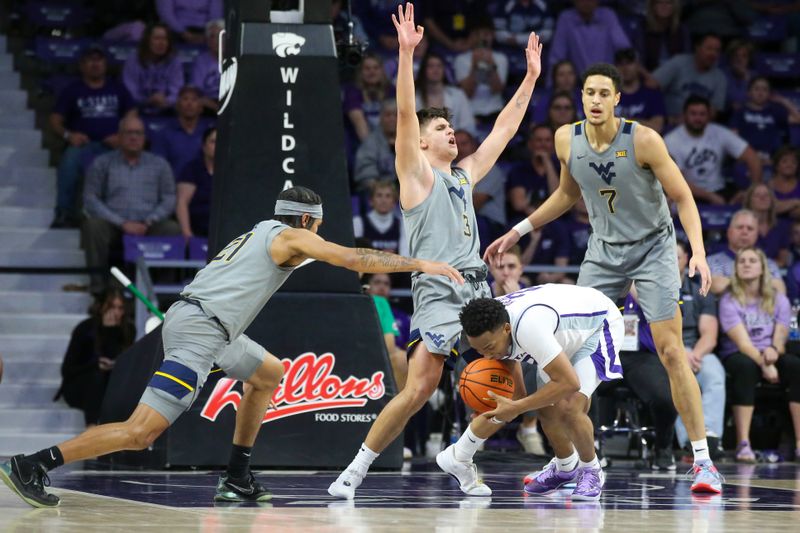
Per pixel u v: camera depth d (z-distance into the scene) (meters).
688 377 11.15
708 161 22.64
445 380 16.31
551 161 21.39
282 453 12.98
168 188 20.11
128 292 18.81
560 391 9.59
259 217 13.10
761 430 18.38
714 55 24.47
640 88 23.59
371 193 19.70
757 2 27.05
